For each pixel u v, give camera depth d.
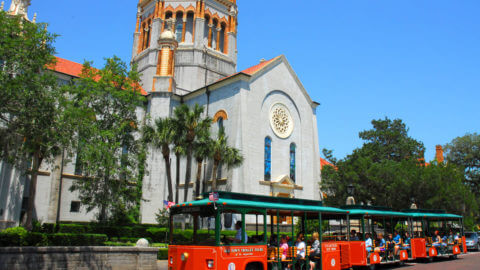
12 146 18.97
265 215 15.37
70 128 19.47
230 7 57.25
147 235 30.52
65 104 18.84
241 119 40.00
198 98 46.78
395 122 61.91
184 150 34.16
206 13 54.38
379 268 22.14
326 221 22.66
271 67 45.50
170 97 45.81
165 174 42.84
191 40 53.81
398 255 23.28
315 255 17.67
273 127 44.03
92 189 31.98
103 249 17.45
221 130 36.41
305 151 47.25
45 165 37.44
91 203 32.06
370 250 21.23
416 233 26.75
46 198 36.84
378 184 41.75
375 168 42.28
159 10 53.84
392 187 40.78
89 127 21.77
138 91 36.00
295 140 46.50
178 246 14.51
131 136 34.47
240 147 39.03
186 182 33.94
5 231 17.81
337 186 44.28
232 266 13.42
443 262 26.25
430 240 27.25
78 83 37.38
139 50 56.97
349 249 19.86
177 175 34.72
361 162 43.06
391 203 42.72
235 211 14.48
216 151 34.72
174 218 15.45
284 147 44.72
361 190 42.03
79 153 28.09
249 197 15.74
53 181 37.47
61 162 38.12
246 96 41.47
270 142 43.44
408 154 57.44
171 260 14.79
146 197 40.91
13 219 30.06
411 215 25.81
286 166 44.31
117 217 34.44
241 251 13.89
